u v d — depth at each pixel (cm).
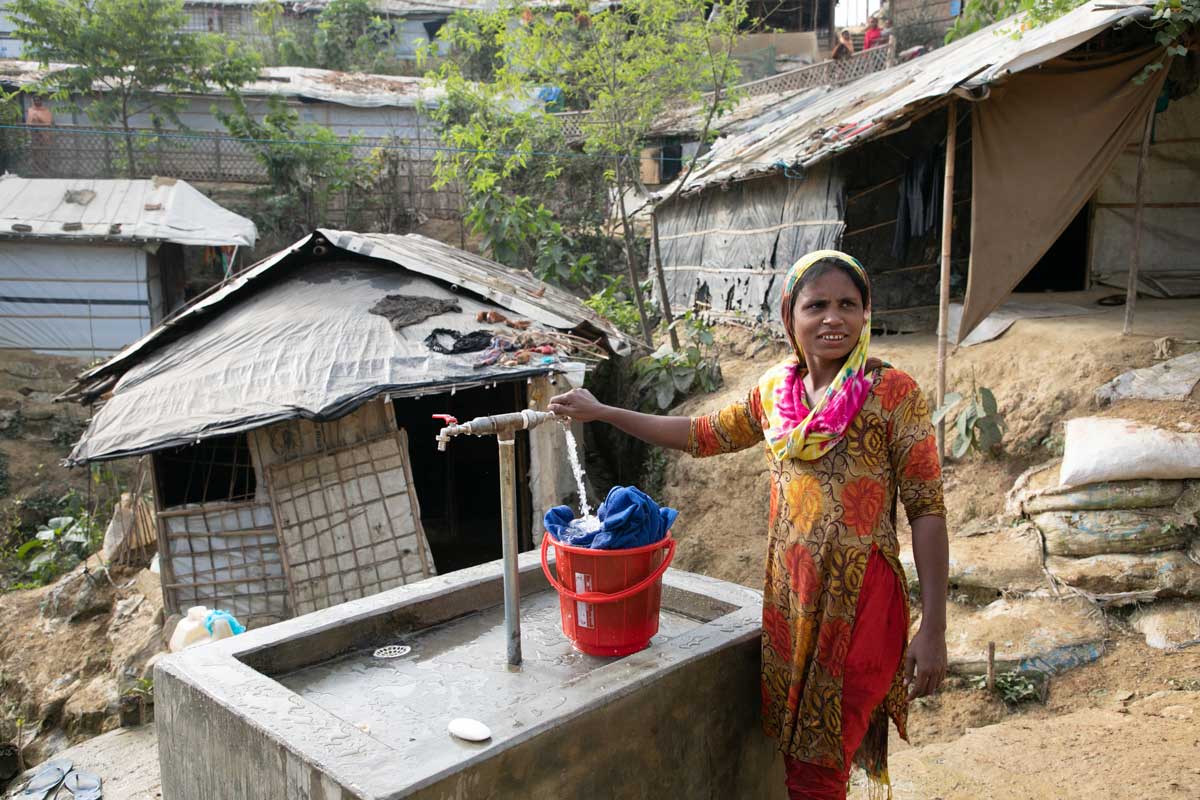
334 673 243
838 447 214
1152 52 667
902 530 675
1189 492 539
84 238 1503
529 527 900
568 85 1249
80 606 872
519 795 189
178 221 1585
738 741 246
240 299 955
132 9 1866
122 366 912
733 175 1014
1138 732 385
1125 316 790
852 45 2194
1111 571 518
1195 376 629
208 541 786
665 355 1076
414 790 169
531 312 895
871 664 217
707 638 241
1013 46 721
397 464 802
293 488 784
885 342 886
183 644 561
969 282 704
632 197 1830
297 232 1970
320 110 2178
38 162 1916
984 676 480
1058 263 1017
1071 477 567
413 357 780
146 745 654
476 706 222
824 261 216
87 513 1131
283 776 187
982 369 748
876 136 755
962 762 375
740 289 1160
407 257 929
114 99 1950
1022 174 687
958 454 675
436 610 277
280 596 789
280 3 2583
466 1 2628
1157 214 953
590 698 204
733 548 773
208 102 2106
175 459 811
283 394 738
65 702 752
